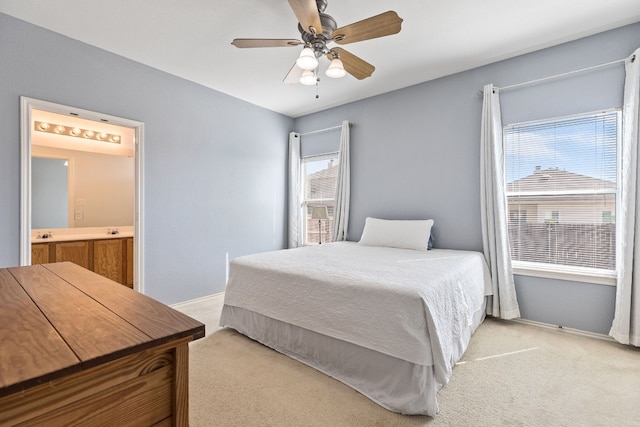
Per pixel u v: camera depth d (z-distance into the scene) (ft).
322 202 15.58
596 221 8.76
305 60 6.59
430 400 5.36
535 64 9.57
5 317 2.62
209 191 12.55
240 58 10.08
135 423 2.13
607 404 5.67
